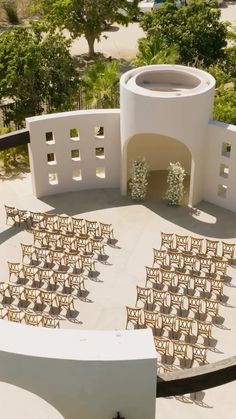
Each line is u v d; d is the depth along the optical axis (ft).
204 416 59.67
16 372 43.98
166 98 85.66
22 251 83.20
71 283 77.61
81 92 122.93
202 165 93.66
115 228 90.33
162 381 45.55
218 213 94.07
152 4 203.62
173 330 70.13
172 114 86.99
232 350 67.67
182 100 85.66
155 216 93.25
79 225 88.69
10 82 107.76
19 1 216.13
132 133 91.50
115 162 99.19
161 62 116.47
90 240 85.56
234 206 93.86
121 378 43.80
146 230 89.81
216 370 46.29
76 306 74.84
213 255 83.97
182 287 77.56
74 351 43.42
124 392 44.70
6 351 43.19
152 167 106.83
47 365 43.21
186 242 84.64
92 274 80.43
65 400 45.19
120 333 45.32
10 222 92.02
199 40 144.56
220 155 91.45
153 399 45.21
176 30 144.15
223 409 60.39
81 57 169.48
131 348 43.86
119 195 99.40
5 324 45.91
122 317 73.05
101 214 93.97
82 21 157.28
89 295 76.69
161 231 89.56
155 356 43.11
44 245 86.17
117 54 173.17
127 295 76.74
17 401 42.29
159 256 81.82
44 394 44.91
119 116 94.17
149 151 104.73
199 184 95.25
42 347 43.65
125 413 46.03
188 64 147.74
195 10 147.74
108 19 157.99
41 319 70.23
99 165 99.40
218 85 129.39
